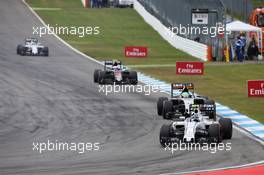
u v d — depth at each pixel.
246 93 110.38
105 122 81.50
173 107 83.81
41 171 56.31
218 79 129.00
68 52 177.00
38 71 136.50
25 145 67.94
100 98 101.94
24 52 166.25
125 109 91.62
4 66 143.12
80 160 60.84
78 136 72.69
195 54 172.88
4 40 193.62
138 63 158.62
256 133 74.44
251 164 58.53
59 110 90.50
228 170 55.81
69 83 119.44
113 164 58.94
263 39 162.25
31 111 89.62
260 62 156.12
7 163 59.69
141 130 76.06
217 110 92.44
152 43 198.50
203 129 68.56
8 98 101.12
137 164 58.78
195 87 117.88
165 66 152.12
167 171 55.88
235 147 65.94
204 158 60.94
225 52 159.38
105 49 185.00
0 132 75.06
